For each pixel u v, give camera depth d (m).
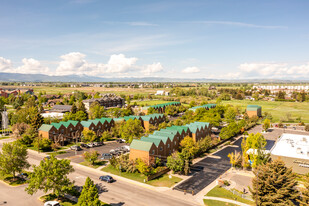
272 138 95.62
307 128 110.12
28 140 81.12
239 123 107.06
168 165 56.69
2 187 48.00
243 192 46.56
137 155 60.22
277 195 37.72
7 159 48.69
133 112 144.88
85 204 34.06
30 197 43.56
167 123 115.06
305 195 35.91
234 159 64.25
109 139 92.19
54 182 40.81
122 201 42.19
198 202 42.50
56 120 102.88
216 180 52.88
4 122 102.38
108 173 56.50
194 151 68.19
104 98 194.12
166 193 46.09
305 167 55.94
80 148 77.00
